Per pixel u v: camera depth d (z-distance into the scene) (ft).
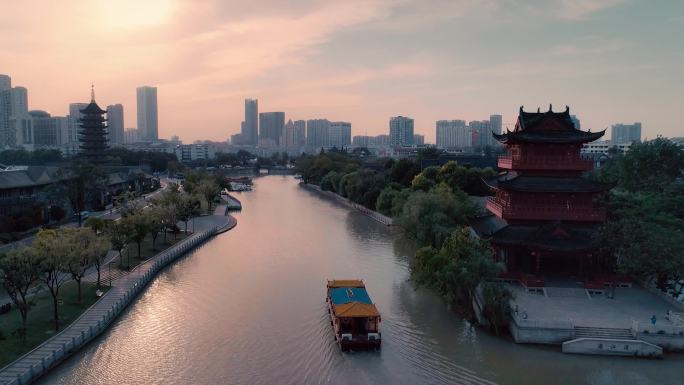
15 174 417.49
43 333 201.46
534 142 248.73
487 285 210.38
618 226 234.99
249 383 174.81
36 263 199.52
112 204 531.91
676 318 196.75
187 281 292.40
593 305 218.59
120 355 195.62
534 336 196.75
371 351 198.18
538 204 255.91
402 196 444.96
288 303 253.85
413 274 243.40
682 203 315.99
